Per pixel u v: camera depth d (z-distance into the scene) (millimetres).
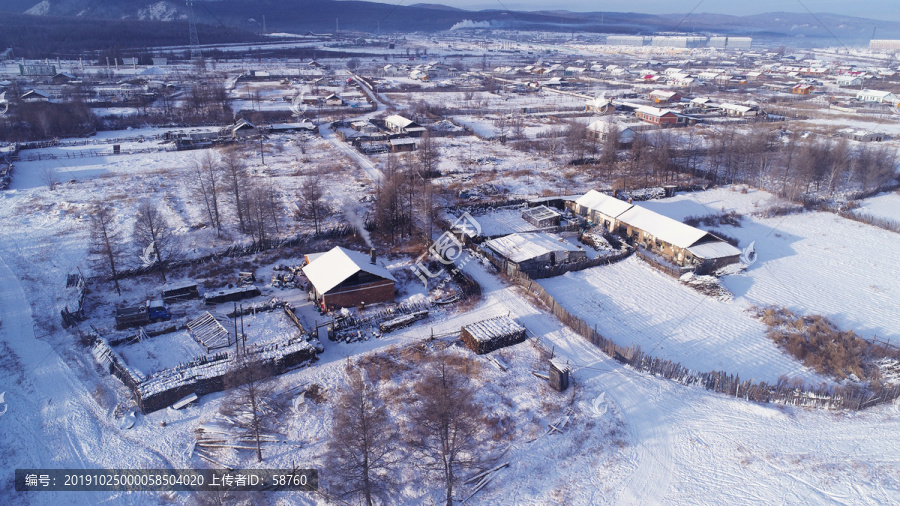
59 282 60188
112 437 38875
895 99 177000
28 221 76438
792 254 73312
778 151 111875
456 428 34656
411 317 53906
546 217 78875
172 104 168125
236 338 48812
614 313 57719
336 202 86188
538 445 39062
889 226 81188
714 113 169875
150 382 42344
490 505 34625
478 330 50500
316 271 58125
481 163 110312
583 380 45688
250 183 82625
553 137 119688
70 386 43906
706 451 38781
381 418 38031
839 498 34938
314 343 49094
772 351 51719
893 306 60219
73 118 131250
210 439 38844
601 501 34875
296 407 41844
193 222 76875
